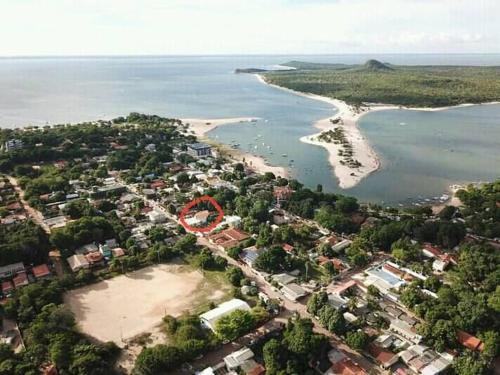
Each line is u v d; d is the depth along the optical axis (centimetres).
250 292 13938
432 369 10531
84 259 15575
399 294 13912
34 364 10231
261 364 10775
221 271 15400
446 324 11569
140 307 13175
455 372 10525
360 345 11119
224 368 10662
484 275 14688
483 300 12731
